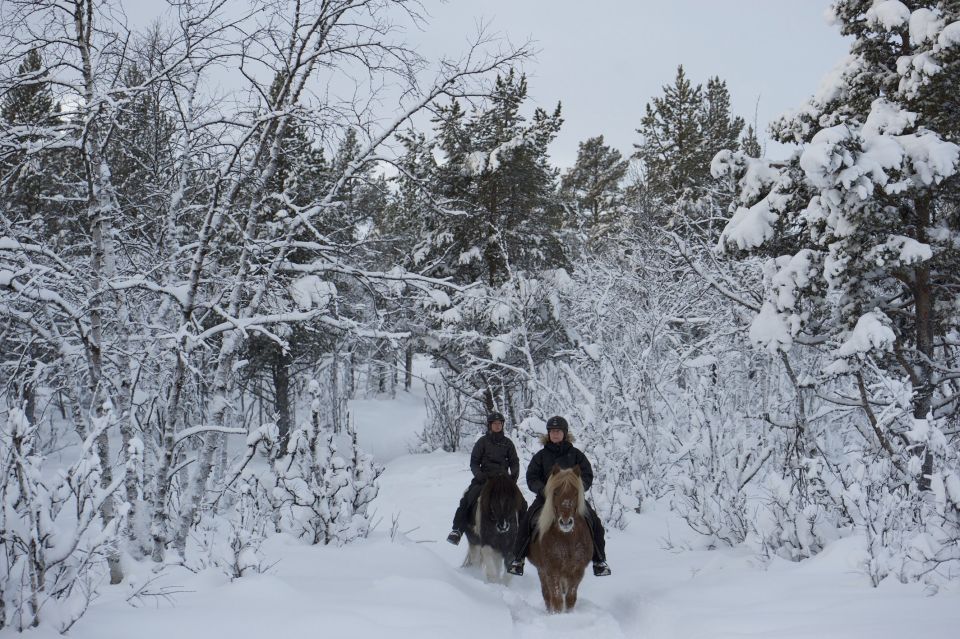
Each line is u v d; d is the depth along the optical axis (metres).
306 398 33.81
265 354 22.84
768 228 11.52
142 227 8.84
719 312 17.67
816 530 7.85
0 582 4.30
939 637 4.27
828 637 4.61
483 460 9.63
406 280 8.44
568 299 21.36
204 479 7.58
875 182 9.78
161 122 8.73
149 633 4.55
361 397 51.41
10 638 4.06
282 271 8.60
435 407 29.38
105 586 6.04
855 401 10.96
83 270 7.62
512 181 21.88
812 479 8.30
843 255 10.18
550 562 6.86
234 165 8.02
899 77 11.81
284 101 7.79
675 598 6.73
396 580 6.26
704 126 31.75
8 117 7.49
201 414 9.62
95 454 4.88
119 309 7.46
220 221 7.77
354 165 8.17
